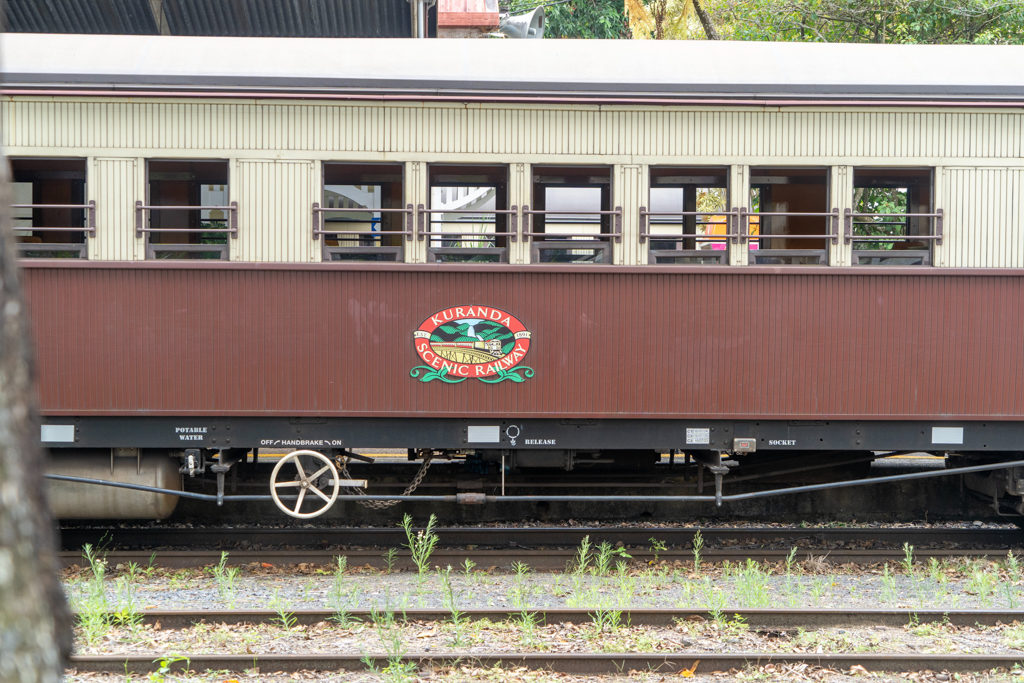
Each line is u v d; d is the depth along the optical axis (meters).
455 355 7.36
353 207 7.50
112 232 7.33
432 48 7.75
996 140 7.61
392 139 7.45
